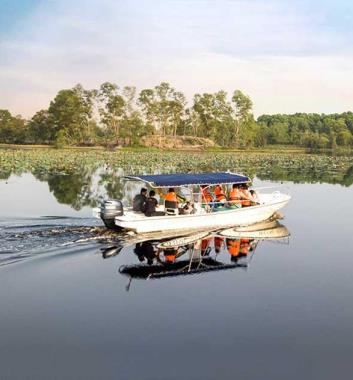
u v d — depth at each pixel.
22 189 29.09
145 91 105.50
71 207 22.62
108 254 14.78
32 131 114.56
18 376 7.84
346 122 154.38
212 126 112.94
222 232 18.28
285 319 10.13
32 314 10.23
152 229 16.80
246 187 19.77
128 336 9.25
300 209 24.38
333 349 8.84
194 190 21.66
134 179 18.19
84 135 106.69
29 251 14.59
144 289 11.83
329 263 14.34
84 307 10.64
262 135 131.50
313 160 68.12
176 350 8.73
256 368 8.15
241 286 12.18
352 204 26.23
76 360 8.35
